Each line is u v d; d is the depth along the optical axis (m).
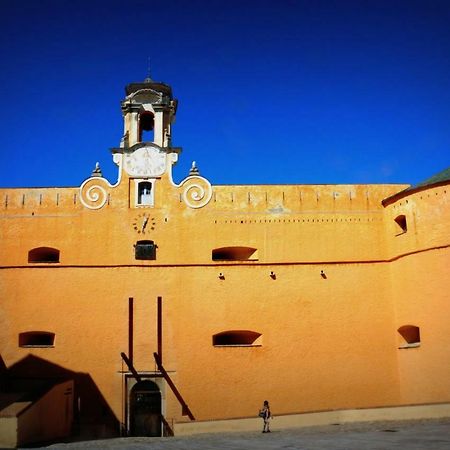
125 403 28.61
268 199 31.38
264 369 29.14
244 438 22.75
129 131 32.50
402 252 29.36
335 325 29.73
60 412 26.67
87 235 30.56
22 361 29.08
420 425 22.64
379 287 30.25
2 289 29.88
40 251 30.73
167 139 32.22
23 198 31.00
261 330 29.62
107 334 29.39
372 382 29.05
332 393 28.92
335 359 29.31
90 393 28.70
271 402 28.75
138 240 30.58
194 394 28.78
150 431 28.59
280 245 30.77
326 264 30.56
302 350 29.41
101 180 31.31
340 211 31.28
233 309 29.84
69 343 29.28
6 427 22.06
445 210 27.83
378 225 31.14
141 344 29.30
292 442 20.11
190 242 30.62
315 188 31.62
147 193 31.47
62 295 29.83
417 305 28.06
